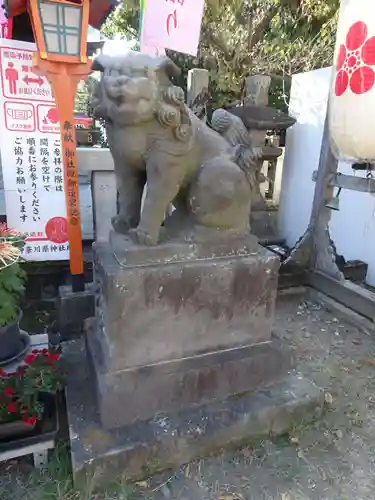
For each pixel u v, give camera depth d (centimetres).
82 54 232
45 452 176
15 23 291
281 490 170
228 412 189
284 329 309
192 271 181
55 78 235
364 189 294
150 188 173
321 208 347
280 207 514
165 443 173
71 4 219
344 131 236
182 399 189
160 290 177
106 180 308
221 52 589
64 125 246
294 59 590
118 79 150
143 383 179
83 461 160
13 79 259
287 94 595
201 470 178
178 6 289
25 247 289
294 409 200
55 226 294
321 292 353
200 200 181
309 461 185
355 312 320
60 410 201
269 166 531
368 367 262
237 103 554
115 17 600
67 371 208
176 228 196
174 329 186
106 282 169
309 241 362
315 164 446
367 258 405
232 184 181
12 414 174
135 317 176
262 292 202
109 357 178
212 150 183
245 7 583
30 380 180
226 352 202
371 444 197
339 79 236
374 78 213
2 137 267
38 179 282
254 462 184
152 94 155
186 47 302
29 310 323
